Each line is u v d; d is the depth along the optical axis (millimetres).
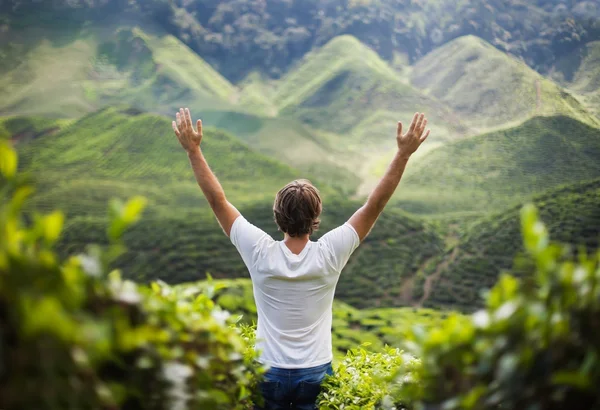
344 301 56750
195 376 1551
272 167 105500
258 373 2164
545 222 59500
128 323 1305
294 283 2496
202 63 162750
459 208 90875
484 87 144625
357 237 2592
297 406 2578
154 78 146625
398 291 59281
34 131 113938
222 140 113250
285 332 2527
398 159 2654
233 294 34969
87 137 112938
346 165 120688
